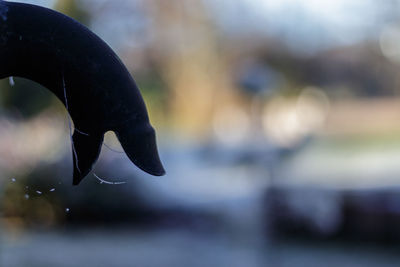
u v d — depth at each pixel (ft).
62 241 26.05
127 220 31.89
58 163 28.22
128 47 42.52
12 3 3.46
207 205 34.86
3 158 25.54
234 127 68.23
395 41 86.53
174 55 63.93
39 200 27.53
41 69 3.50
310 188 29.12
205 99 71.51
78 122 3.57
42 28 3.43
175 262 23.85
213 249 26.58
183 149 57.16
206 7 71.05
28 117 27.84
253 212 32.73
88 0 30.45
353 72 96.12
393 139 72.59
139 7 46.55
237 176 42.88
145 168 3.52
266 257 25.16
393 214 28.27
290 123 64.54
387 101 101.19
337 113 94.48
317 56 89.15
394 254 26.48
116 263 22.85
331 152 60.59
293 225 29.01
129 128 3.51
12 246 23.61
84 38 3.48
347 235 29.19
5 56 3.43
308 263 24.84
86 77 3.47
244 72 29.76
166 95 60.59
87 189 30.09
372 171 43.42
